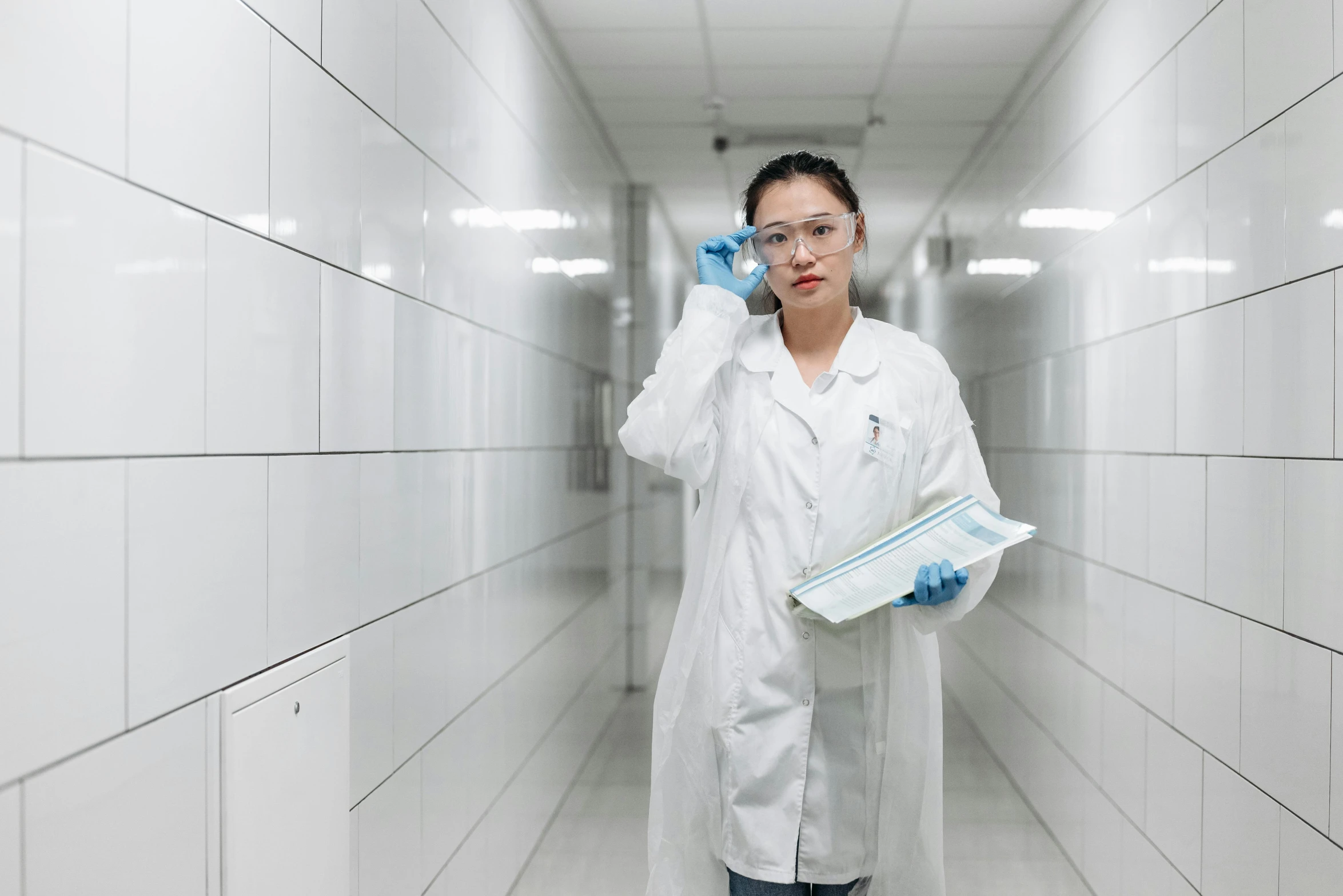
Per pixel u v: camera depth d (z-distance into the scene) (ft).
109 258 3.21
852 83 12.46
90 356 3.12
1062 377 10.25
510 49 8.82
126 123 3.30
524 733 9.33
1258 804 5.91
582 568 12.80
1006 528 4.61
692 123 14.17
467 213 7.42
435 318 6.66
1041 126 11.24
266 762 4.24
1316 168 5.23
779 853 4.96
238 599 4.06
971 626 14.66
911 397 5.12
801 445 5.04
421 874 6.40
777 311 5.68
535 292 9.83
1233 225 6.26
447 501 6.95
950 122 13.83
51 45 2.93
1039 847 9.97
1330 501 5.11
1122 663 8.32
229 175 3.99
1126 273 8.31
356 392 5.32
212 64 3.85
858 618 5.00
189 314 3.69
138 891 3.38
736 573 5.09
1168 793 7.32
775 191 5.06
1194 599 6.88
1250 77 6.01
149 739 3.44
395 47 5.90
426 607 6.51
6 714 2.76
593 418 13.76
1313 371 5.26
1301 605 5.41
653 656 18.79
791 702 4.98
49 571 2.93
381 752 5.71
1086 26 9.57
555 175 11.00
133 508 3.35
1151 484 7.70
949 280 16.84
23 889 2.83
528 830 9.52
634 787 11.87
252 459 4.18
